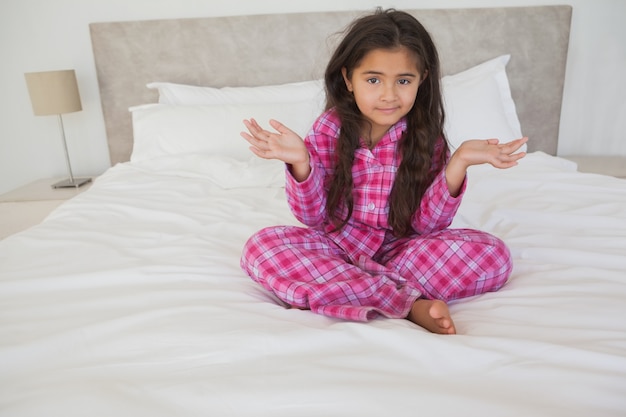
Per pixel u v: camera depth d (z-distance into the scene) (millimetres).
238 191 1742
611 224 1309
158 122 2127
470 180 1724
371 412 580
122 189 1780
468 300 967
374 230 1107
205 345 749
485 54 2408
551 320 810
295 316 879
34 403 632
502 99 2291
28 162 2668
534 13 2355
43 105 2260
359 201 1100
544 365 659
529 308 851
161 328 802
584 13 2428
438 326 822
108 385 664
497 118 2121
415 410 579
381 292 940
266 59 2441
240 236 1327
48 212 2219
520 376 643
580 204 1492
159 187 1781
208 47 2424
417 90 1079
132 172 1951
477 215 1443
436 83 1078
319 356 718
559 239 1208
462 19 2367
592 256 1080
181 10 2451
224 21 2396
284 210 1520
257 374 671
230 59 2441
